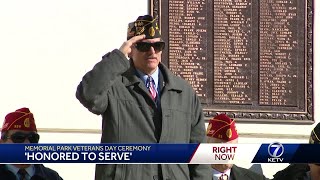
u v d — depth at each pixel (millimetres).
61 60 11531
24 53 11469
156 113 8266
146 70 8367
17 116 8711
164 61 11648
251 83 11828
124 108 8195
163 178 8172
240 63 11812
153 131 8211
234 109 11766
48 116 11430
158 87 8398
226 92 11781
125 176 8164
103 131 8242
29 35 11492
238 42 11828
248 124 11797
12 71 11430
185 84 8492
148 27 8352
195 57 11711
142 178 8164
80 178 11320
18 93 11414
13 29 11477
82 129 11461
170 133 8227
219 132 9492
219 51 11781
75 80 11531
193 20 11727
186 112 8359
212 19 11773
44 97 11453
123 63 8148
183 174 8266
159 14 11648
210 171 8461
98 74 8047
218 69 11766
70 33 11578
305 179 8336
